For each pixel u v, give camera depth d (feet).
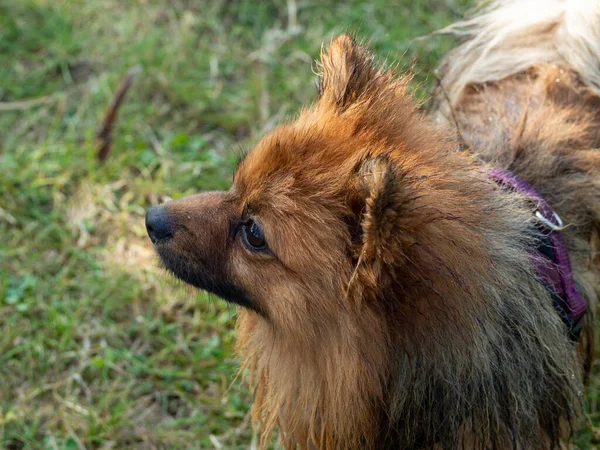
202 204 1.64
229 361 2.26
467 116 1.97
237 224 1.61
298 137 1.57
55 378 2.22
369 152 1.49
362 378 1.53
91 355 2.28
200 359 2.29
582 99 1.91
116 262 2.47
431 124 1.69
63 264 2.48
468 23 2.27
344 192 1.50
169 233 1.65
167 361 2.29
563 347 1.64
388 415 1.57
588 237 1.83
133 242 2.53
